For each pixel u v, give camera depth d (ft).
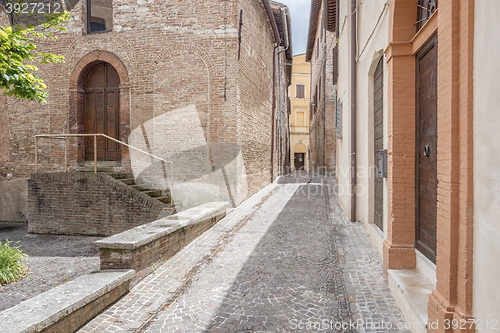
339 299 11.29
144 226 15.99
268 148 46.39
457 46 6.78
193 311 10.62
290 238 19.25
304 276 13.43
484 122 5.91
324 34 60.18
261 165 40.88
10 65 16.67
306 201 32.76
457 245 6.81
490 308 5.69
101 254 12.71
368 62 18.39
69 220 24.36
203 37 28.35
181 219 18.11
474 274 6.32
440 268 7.41
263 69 40.34
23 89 17.29
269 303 11.10
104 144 31.32
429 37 10.24
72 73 30.86
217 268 14.53
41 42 31.40
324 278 13.19
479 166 6.11
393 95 12.08
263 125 41.50
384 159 14.24
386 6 13.38
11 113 32.65
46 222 24.91
